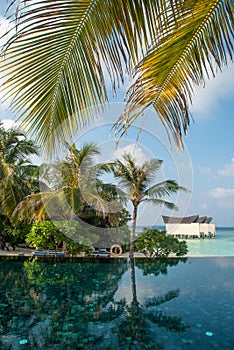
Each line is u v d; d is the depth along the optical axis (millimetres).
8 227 13391
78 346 3258
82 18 1319
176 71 1959
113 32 1380
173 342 3395
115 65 1445
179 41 1673
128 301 5117
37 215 10008
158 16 1422
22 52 1367
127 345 3305
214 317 4293
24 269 7918
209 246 20766
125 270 8016
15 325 3900
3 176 12289
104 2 1288
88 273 7574
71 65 1534
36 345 3279
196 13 1562
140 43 1426
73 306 4785
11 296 5367
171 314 4422
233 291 5926
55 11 1229
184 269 8234
